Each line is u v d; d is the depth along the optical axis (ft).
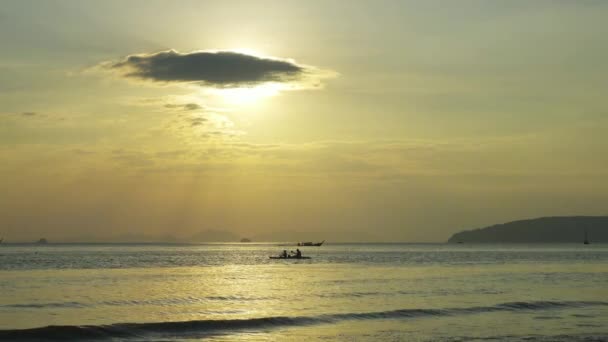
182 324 131.54
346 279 274.57
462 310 160.66
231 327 132.98
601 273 322.14
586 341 119.96
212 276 293.02
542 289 223.51
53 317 147.54
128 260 481.46
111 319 145.59
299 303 179.63
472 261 489.26
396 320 145.18
